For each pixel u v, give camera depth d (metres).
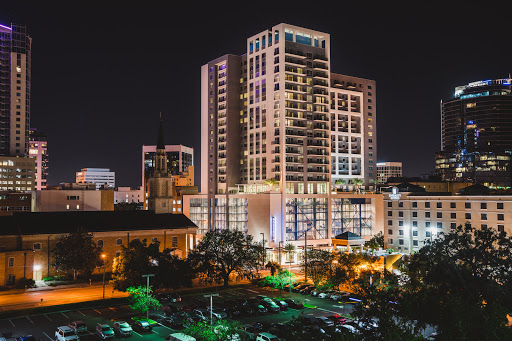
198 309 69.44
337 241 120.81
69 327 60.28
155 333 61.44
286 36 157.75
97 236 111.50
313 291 85.94
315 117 159.38
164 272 82.88
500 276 57.56
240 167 169.25
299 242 145.50
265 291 90.69
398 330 33.03
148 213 131.00
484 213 108.25
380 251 117.69
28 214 111.31
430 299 37.00
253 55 165.50
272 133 154.50
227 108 168.12
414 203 124.38
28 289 93.19
